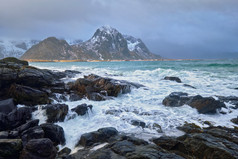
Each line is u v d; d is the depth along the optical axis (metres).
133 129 7.21
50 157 5.04
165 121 7.96
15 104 9.33
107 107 9.97
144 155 4.48
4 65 12.51
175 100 10.32
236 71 25.64
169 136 6.45
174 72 25.28
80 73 25.25
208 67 33.81
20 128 6.39
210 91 13.89
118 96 12.81
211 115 8.86
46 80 12.75
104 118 8.42
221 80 18.70
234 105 10.37
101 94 12.18
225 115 8.92
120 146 5.20
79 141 6.30
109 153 4.91
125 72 28.55
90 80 14.04
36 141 5.01
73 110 8.64
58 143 6.30
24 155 4.76
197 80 19.05
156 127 7.30
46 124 6.55
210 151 4.84
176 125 7.53
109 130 6.61
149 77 21.89
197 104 9.44
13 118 7.09
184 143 5.46
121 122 7.90
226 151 4.60
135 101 11.47
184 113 8.97
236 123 7.75
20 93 9.58
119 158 4.61
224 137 5.86
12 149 4.88
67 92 12.52
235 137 5.85
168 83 17.48
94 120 8.23
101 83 13.72
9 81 10.79
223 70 27.59
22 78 11.27
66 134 6.84
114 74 26.08
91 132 6.46
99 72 28.70
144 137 6.40
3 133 5.71
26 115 7.52
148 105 10.50
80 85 13.31
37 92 10.03
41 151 4.88
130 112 9.21
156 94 13.12
